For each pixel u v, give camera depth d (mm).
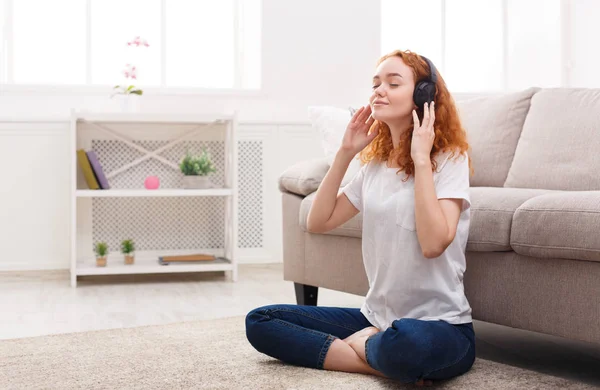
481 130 2744
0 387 1768
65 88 4102
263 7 4352
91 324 2646
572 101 2570
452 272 1810
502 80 5000
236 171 3801
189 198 4199
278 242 4363
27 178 4008
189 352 2100
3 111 4027
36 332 2510
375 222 1840
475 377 1802
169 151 4156
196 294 3344
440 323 1731
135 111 3904
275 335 1900
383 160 1918
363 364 1830
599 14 4793
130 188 4113
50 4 4207
